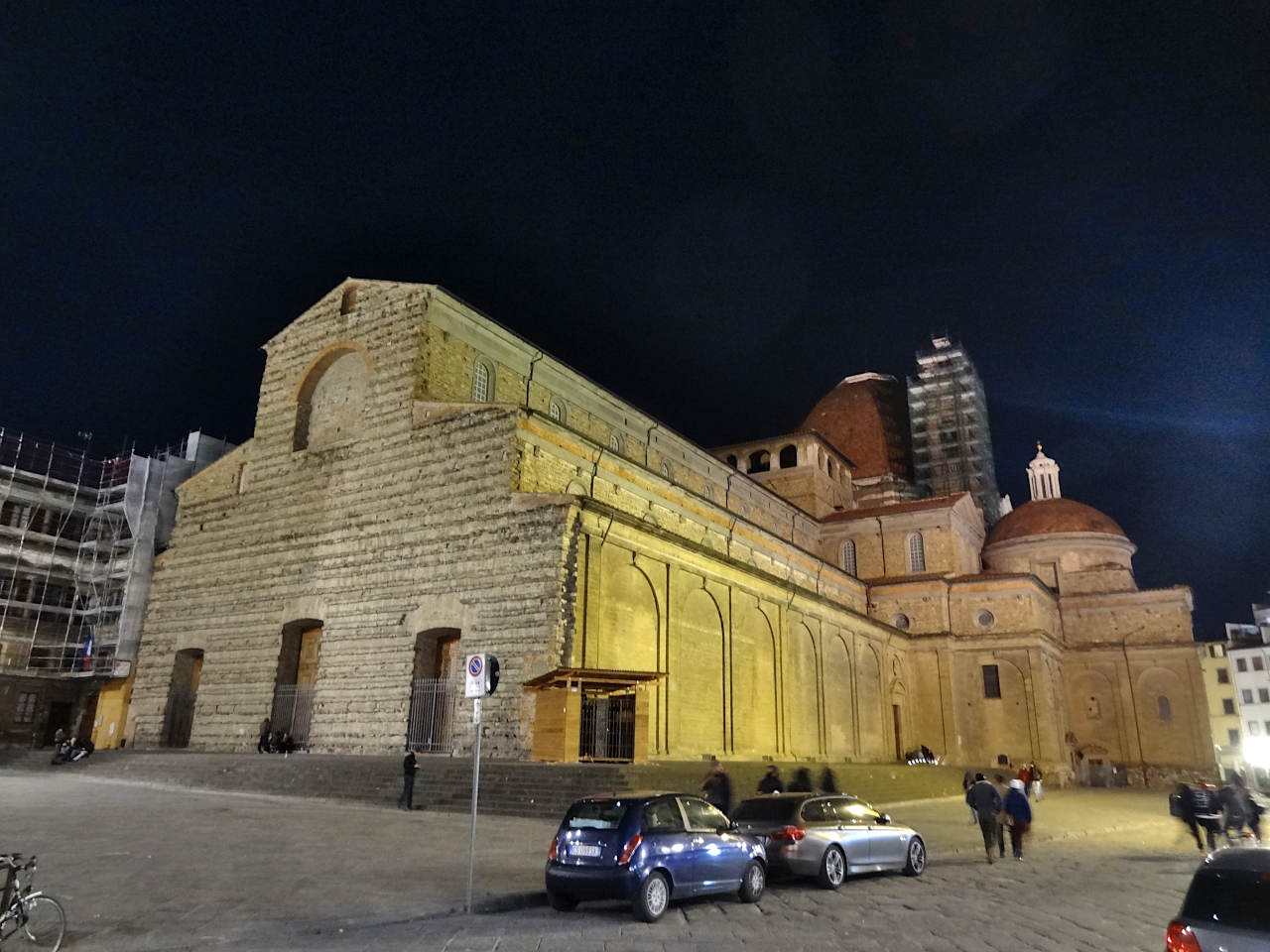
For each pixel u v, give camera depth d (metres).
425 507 37.53
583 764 28.67
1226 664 92.69
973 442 81.44
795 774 32.00
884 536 68.06
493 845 19.27
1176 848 25.45
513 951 11.11
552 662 31.56
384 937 11.64
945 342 85.75
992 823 21.23
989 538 74.62
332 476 41.34
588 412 49.78
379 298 42.84
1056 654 65.94
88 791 28.41
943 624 62.62
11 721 49.38
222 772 32.31
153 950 10.62
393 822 22.50
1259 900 7.32
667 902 13.73
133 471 54.72
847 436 82.75
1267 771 68.81
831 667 51.47
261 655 40.84
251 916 12.23
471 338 43.06
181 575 45.75
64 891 13.28
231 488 45.44
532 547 33.59
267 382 46.16
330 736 36.81
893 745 58.12
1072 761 65.12
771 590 46.19
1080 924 13.73
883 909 14.68
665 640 36.91
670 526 45.56
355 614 38.12
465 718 32.97
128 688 50.56
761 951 11.41
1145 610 67.38
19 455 54.56
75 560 54.34
